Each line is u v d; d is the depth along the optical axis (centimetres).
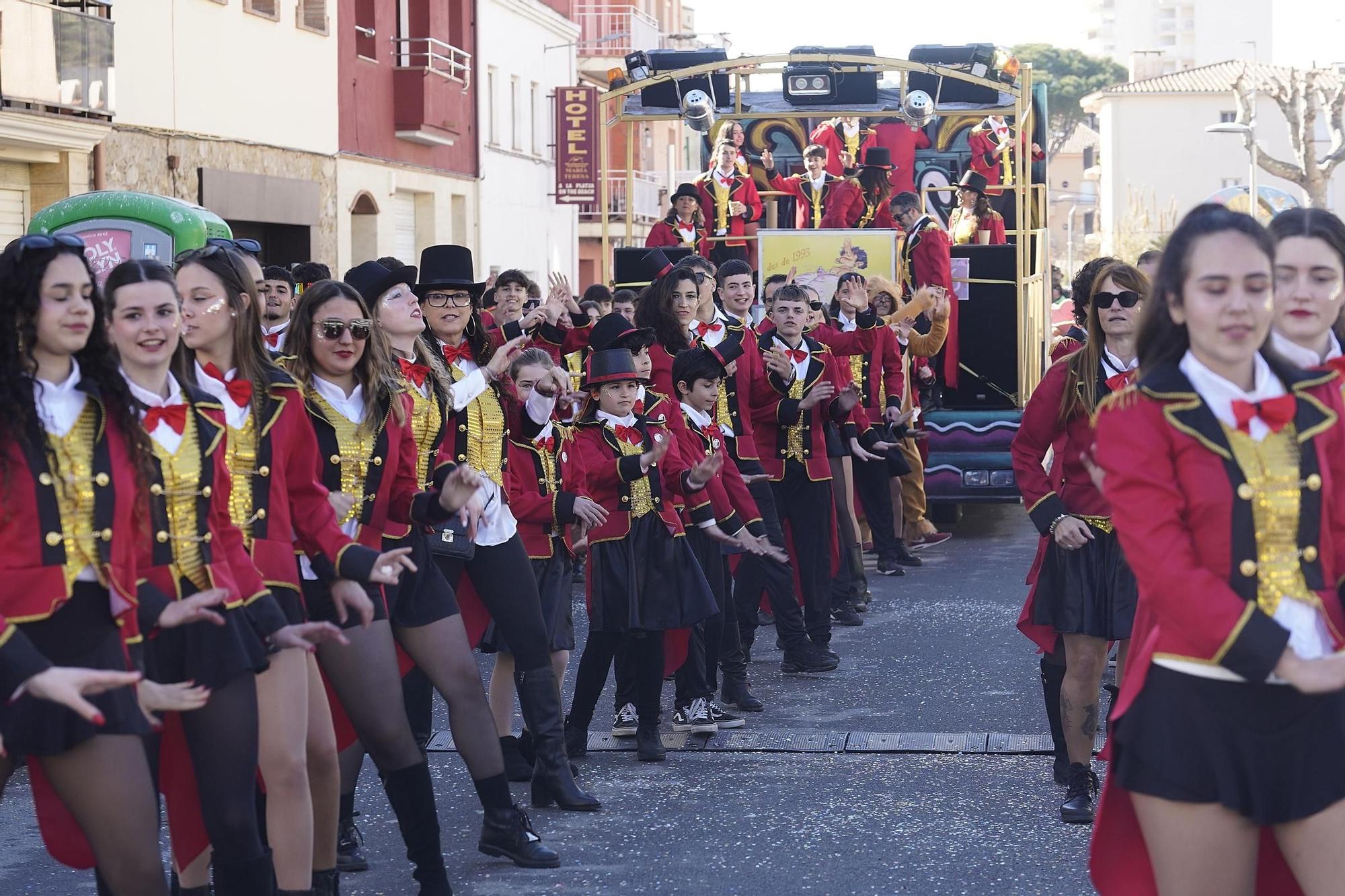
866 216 1548
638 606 694
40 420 384
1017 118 1455
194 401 440
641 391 724
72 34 1609
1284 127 8194
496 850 574
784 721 788
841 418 987
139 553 423
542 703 636
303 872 470
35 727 376
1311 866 348
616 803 652
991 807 641
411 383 572
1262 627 335
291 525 495
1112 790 368
